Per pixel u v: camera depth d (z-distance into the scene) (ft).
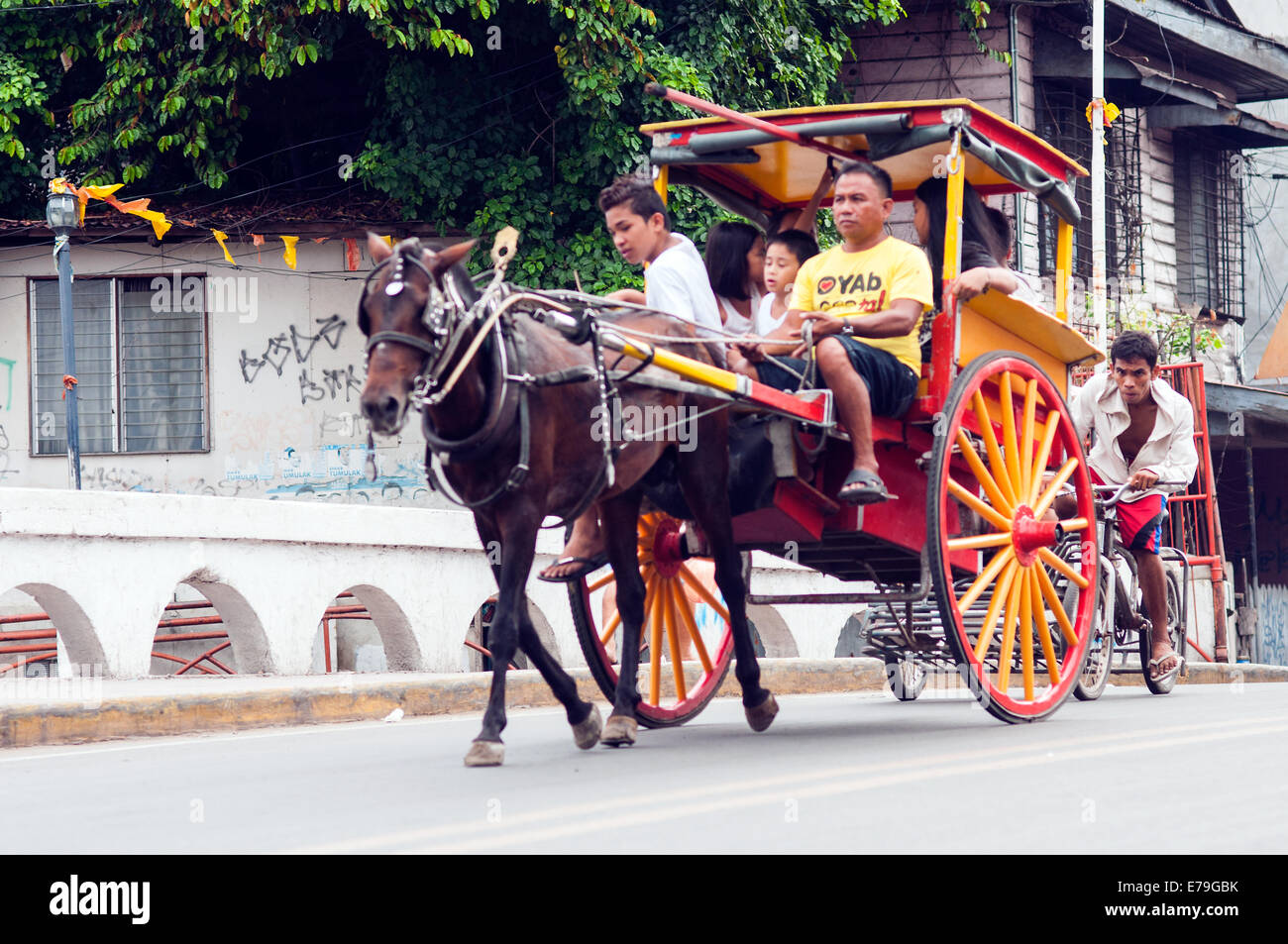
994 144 23.07
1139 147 73.31
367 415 16.92
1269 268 87.86
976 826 13.70
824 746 20.80
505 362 18.66
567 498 19.97
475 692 31.09
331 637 44.75
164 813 15.66
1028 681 24.21
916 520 23.08
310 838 13.74
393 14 51.49
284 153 59.36
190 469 55.72
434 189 53.16
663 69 51.31
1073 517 27.58
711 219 51.96
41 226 54.24
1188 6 69.82
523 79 54.95
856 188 22.12
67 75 57.36
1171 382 55.42
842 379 20.93
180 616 44.57
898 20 63.87
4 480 56.18
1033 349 25.48
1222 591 53.62
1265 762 18.24
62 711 24.39
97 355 56.34
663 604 24.85
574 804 15.31
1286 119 90.53
